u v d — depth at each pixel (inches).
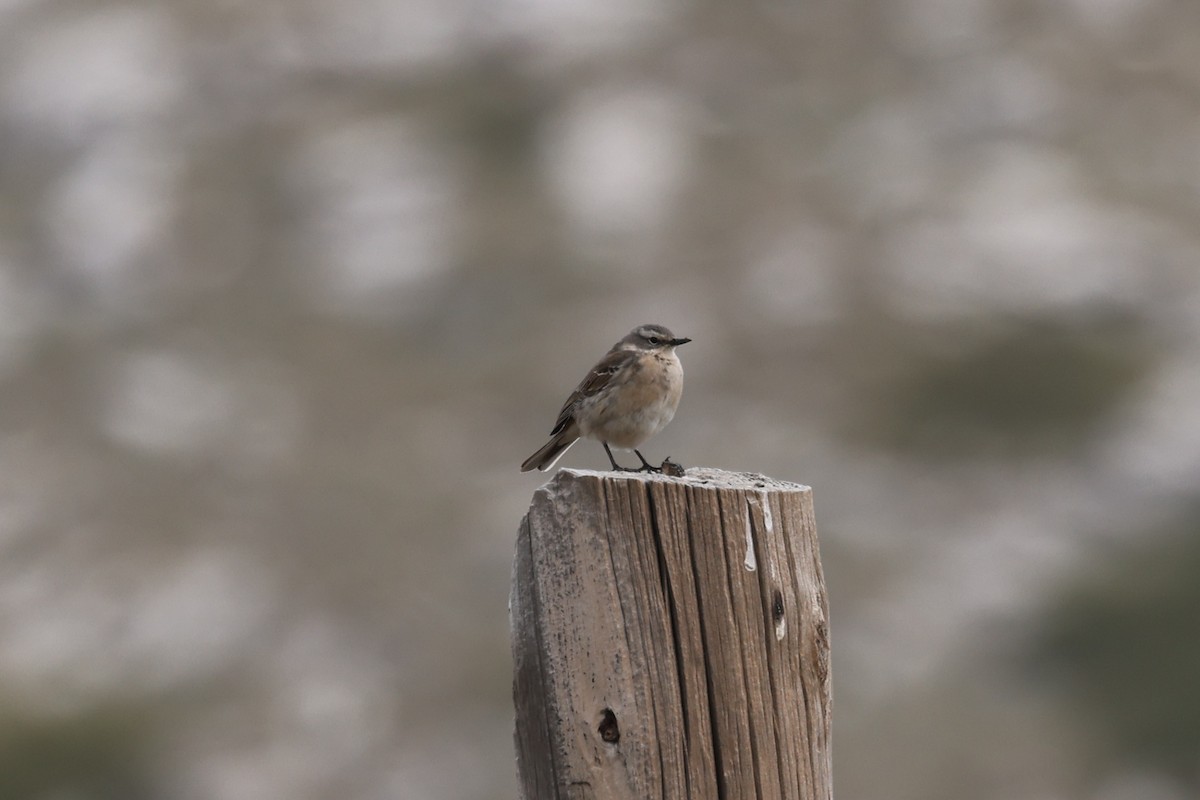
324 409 2341.3
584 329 2488.9
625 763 203.6
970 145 2977.4
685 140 3061.0
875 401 2153.1
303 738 1488.7
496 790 1392.7
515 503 1968.5
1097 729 1358.3
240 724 1513.3
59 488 2096.5
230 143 3272.6
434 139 3186.5
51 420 2343.8
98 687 1603.1
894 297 2448.3
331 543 1891.0
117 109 3356.3
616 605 205.9
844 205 2795.3
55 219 3024.1
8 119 3373.5
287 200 3053.6
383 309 2659.9
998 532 1760.6
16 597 1823.3
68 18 3759.8
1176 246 2529.5
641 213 2834.6
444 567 1825.8
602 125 3100.4
